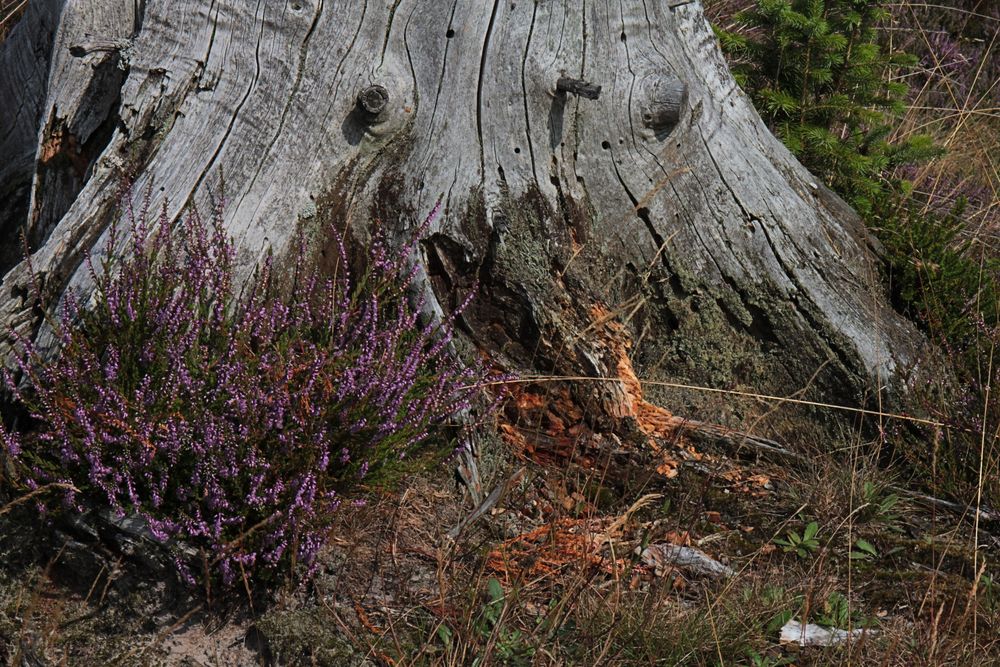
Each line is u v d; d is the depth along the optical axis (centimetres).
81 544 286
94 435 277
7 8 571
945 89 686
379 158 362
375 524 314
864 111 484
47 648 270
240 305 327
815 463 381
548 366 367
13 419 314
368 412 301
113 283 307
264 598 287
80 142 386
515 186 368
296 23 355
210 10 357
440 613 291
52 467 283
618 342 379
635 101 377
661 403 392
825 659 286
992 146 627
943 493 379
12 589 279
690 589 320
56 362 292
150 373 294
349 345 320
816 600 310
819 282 407
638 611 292
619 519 319
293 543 277
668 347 400
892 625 311
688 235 394
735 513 358
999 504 366
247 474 281
